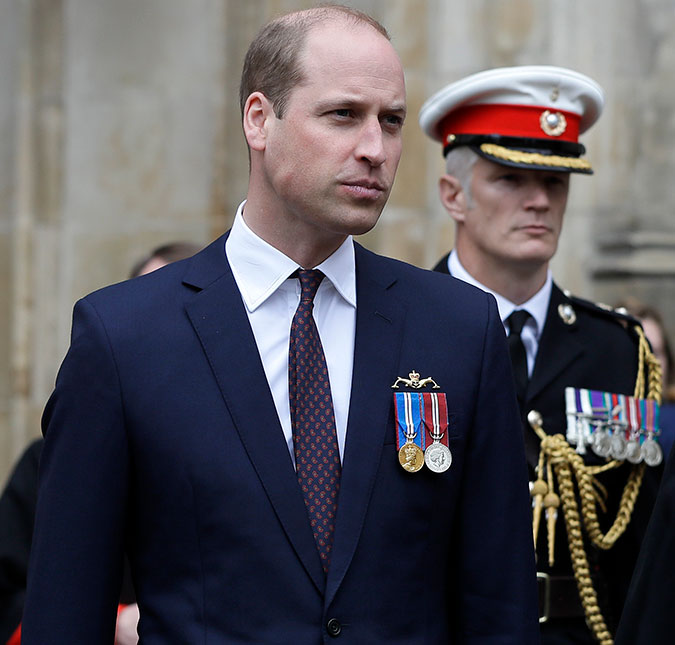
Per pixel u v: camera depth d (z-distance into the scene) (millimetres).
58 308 27656
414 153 24234
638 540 12820
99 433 9391
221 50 26531
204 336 9547
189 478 9258
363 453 9398
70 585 9344
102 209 27375
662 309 23141
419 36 24125
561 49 23469
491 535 9742
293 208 9359
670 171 23297
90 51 27469
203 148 26703
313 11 9492
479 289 10328
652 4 23375
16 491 14508
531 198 13133
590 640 12688
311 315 9680
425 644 9383
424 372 9742
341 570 9141
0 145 27719
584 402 13039
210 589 9188
